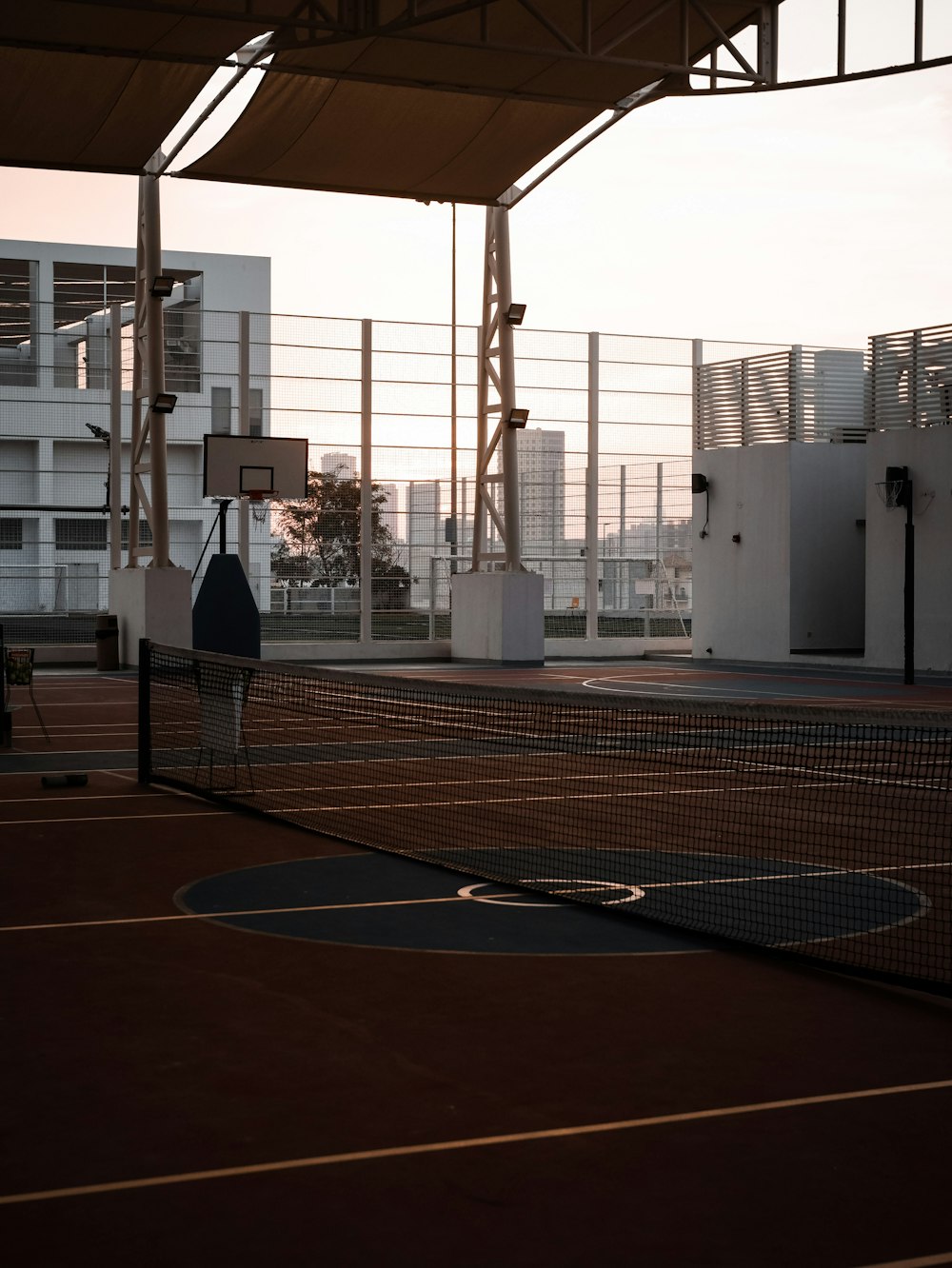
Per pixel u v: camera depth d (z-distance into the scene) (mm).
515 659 31484
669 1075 5070
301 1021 5711
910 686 25469
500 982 6324
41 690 23922
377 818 10852
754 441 33906
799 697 22703
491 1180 4105
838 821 10547
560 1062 5203
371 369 33094
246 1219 3836
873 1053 5348
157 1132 4477
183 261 47938
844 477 33219
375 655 33312
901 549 30125
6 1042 5422
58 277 49656
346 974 6449
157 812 11234
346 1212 3887
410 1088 4906
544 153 23953
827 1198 4000
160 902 7926
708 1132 4504
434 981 6328
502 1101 4773
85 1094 4836
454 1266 3578
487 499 31938
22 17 17656
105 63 19922
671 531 36469
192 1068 5117
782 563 32844
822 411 33219
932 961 6586
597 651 35469
